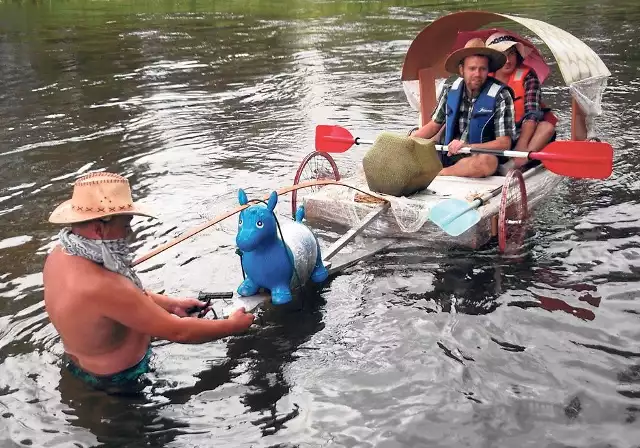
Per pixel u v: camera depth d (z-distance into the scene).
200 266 5.03
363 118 9.34
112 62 13.77
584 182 6.53
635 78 10.98
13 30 18.28
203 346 4.01
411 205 5.28
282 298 4.30
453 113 6.27
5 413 3.44
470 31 7.33
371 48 14.66
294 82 11.66
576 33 15.30
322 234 5.55
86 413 3.45
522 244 5.24
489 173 6.07
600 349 3.83
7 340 4.08
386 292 4.58
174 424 3.37
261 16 20.88
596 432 3.20
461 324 4.14
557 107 9.65
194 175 7.17
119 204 3.28
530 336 3.99
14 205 6.43
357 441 3.21
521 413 3.35
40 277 4.91
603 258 4.94
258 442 3.23
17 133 9.02
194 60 13.85
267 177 7.05
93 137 8.74
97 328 3.43
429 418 3.33
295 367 3.79
